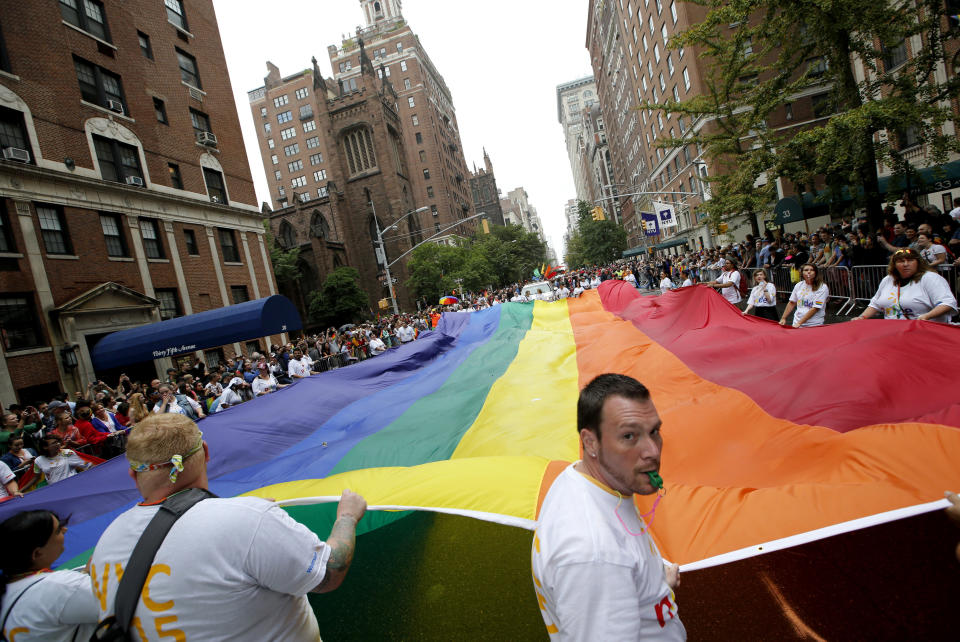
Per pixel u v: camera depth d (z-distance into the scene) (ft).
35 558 6.90
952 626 7.29
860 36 39.86
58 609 6.51
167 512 5.36
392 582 10.13
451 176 315.37
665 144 59.26
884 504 6.87
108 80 65.00
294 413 21.17
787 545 6.60
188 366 54.90
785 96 48.11
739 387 14.42
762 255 52.90
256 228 89.92
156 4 74.95
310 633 5.96
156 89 72.38
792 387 12.98
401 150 233.35
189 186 75.82
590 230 223.92
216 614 5.02
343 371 27.32
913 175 39.70
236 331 55.21
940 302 15.29
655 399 16.40
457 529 11.31
